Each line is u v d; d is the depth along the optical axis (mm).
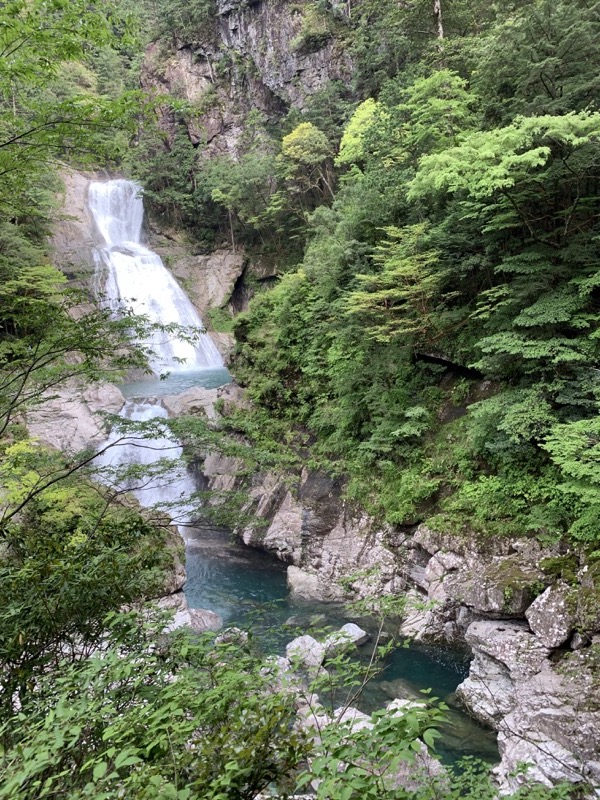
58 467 8977
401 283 13242
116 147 6180
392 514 12875
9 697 3607
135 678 3525
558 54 11094
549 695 7578
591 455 8602
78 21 5074
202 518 9828
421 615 11078
